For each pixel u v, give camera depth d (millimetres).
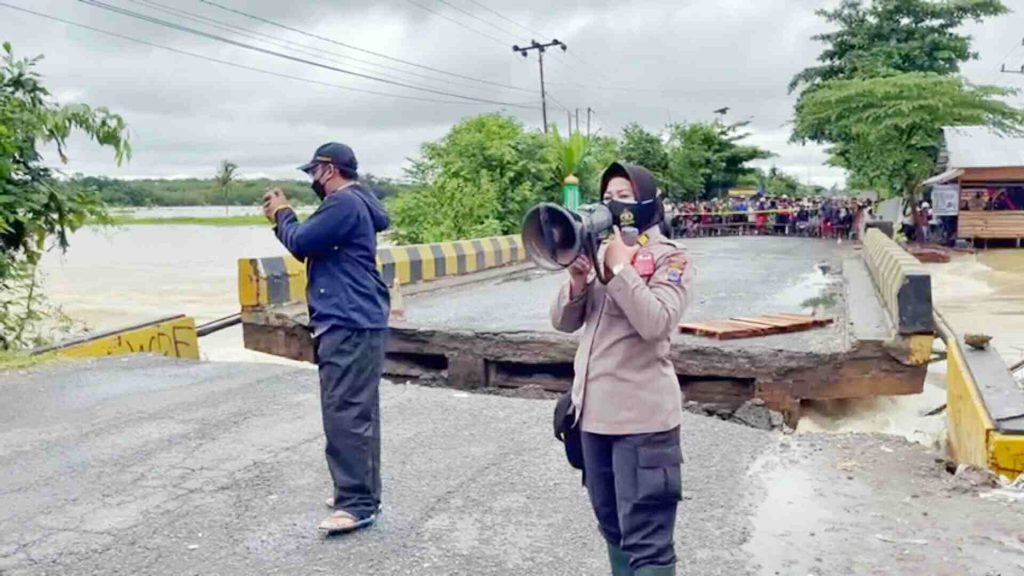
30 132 9477
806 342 7922
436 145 24266
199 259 45031
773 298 11719
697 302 11234
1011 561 3719
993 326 14266
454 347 8750
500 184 23344
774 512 4383
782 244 26391
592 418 2924
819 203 34188
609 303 2928
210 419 6090
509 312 10484
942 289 19359
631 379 2881
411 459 5223
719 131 46062
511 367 8672
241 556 3910
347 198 4031
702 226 33219
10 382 7215
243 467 5094
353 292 4062
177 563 3846
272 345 10039
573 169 24031
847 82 29266
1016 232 29625
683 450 5391
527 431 5793
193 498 4613
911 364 7410
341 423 4109
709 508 4430
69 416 6207
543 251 2824
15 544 4047
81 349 8539
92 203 10172
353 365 4078
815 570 3697
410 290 12945
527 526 4223
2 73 9695
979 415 5059
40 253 10000
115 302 23344
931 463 5223
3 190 9289
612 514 3037
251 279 10117
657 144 43125
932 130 28078
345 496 4148
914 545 3922
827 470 5059
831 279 14594
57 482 4855
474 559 3867
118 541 4074
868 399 8281
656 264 2857
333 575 3723
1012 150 30391
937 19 33656
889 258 9781
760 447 5531
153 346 9469
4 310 9742
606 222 2791
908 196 29672
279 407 6418
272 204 4121
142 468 5078
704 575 3664
